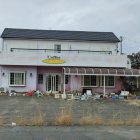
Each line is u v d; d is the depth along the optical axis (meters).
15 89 42.12
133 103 31.06
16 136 12.89
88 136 13.04
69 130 14.40
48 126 15.41
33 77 42.41
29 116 19.67
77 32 49.34
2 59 41.03
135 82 44.09
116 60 42.66
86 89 42.94
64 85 39.75
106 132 13.99
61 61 41.78
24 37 45.31
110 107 26.92
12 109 24.19
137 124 16.22
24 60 41.34
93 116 18.83
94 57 42.28
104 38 47.19
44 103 29.88
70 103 30.31
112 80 43.44
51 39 45.81
